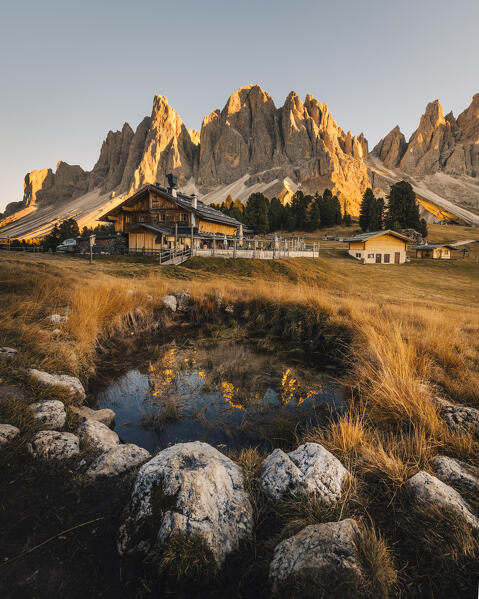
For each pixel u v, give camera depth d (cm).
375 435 357
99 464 292
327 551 188
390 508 243
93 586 186
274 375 646
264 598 183
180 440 410
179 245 3019
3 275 1054
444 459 290
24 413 330
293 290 1215
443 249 4738
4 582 183
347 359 703
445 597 174
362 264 3684
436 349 600
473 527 210
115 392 558
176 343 858
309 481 253
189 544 200
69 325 690
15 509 235
